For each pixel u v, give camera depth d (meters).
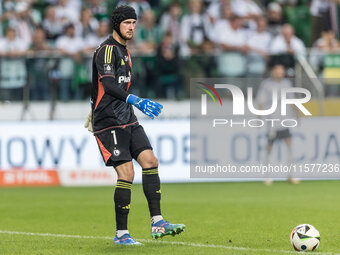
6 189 51.91
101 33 61.72
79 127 53.59
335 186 50.72
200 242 26.00
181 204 41.06
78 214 36.88
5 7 61.38
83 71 55.56
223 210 37.91
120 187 24.20
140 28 62.00
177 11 62.97
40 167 53.38
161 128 53.75
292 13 65.12
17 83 55.09
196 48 62.06
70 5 62.53
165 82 56.00
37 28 61.56
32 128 53.47
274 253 22.83
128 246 24.22
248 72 56.34
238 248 24.17
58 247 24.88
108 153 24.08
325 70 57.31
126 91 24.41
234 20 62.88
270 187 50.75
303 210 37.44
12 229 31.05
